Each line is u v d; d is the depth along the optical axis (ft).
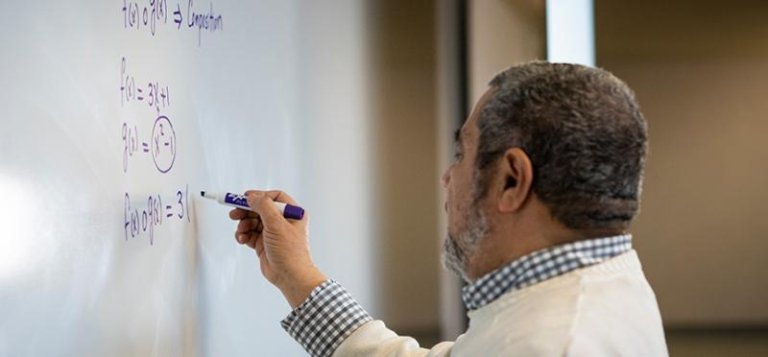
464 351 2.87
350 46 4.71
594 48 6.12
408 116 5.15
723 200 6.16
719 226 6.18
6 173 2.46
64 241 2.69
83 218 2.77
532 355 2.57
